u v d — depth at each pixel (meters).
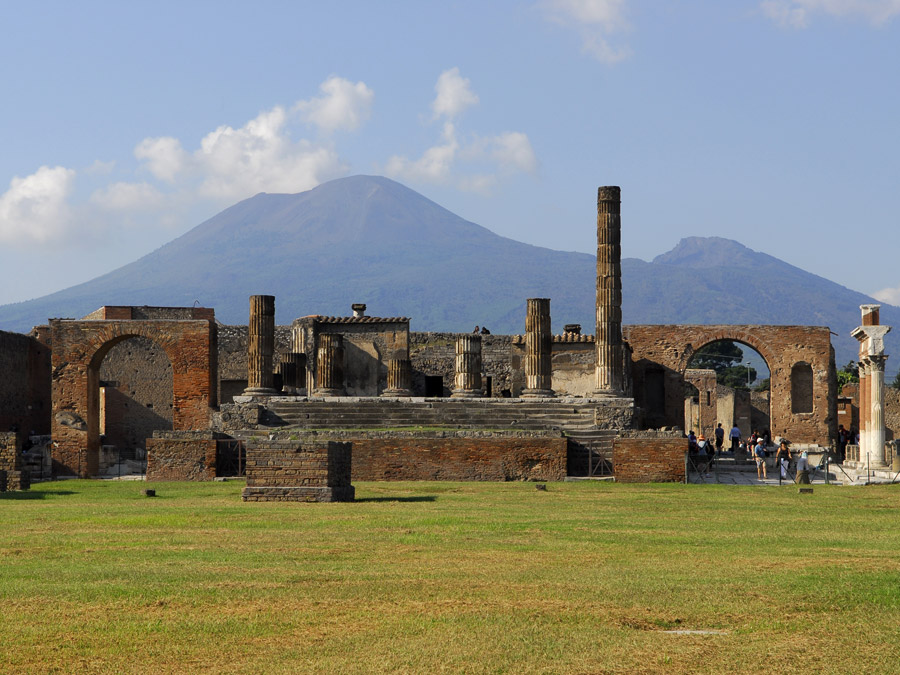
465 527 21.23
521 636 11.97
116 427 67.94
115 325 48.22
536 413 46.41
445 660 11.08
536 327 50.59
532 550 18.08
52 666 11.04
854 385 85.19
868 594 13.73
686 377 85.62
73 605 13.57
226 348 69.56
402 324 65.25
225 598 13.94
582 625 12.44
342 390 55.00
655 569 16.03
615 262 51.72
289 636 12.10
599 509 25.89
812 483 39.50
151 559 17.19
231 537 19.80
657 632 12.20
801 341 64.25
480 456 38.62
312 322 65.06
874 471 49.47
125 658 11.31
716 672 10.66
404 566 16.38
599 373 51.25
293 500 27.22
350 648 11.58
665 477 36.72
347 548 18.33
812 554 17.64
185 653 11.45
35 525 22.12
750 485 36.22
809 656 11.08
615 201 51.97
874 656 11.03
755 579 14.95
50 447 48.44
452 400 46.81
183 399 48.16
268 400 46.66
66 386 47.94
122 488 34.78
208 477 39.69
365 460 38.81
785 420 64.06
